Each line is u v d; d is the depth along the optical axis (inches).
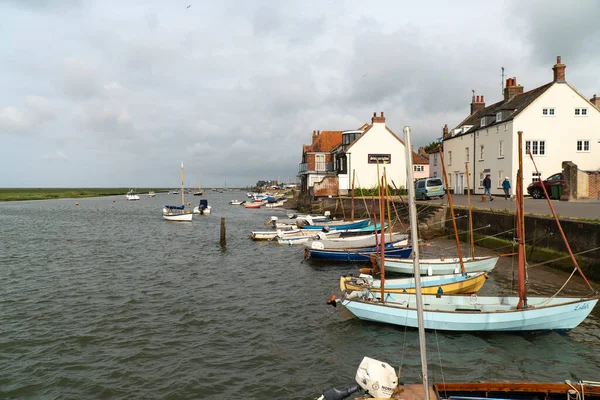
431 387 285.3
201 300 657.6
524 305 474.9
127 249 1203.9
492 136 1560.0
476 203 1243.2
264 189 6875.0
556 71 1406.3
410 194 228.5
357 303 518.9
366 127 2389.3
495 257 746.8
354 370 411.8
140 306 626.8
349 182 2128.4
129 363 431.2
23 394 372.2
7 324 547.2
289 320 559.8
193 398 363.9
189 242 1354.6
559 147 1401.3
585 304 456.8
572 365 408.2
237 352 457.4
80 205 4074.8
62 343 483.5
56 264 966.4
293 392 372.5
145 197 6747.1
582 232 673.6
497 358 426.0
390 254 906.1
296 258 1037.8
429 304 527.2
